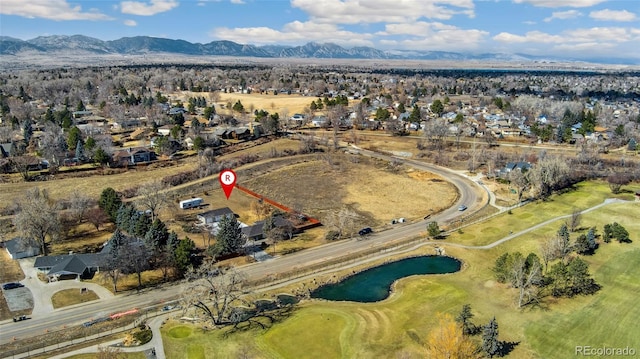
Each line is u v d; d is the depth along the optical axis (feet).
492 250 341.21
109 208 371.56
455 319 247.91
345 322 248.93
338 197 456.04
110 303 266.77
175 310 260.62
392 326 247.50
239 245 328.49
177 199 436.35
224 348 226.79
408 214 415.85
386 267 322.34
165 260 299.79
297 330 241.35
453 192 468.75
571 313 256.73
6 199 412.77
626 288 283.59
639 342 231.91
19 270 300.81
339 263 321.73
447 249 344.90
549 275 289.33
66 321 247.91
